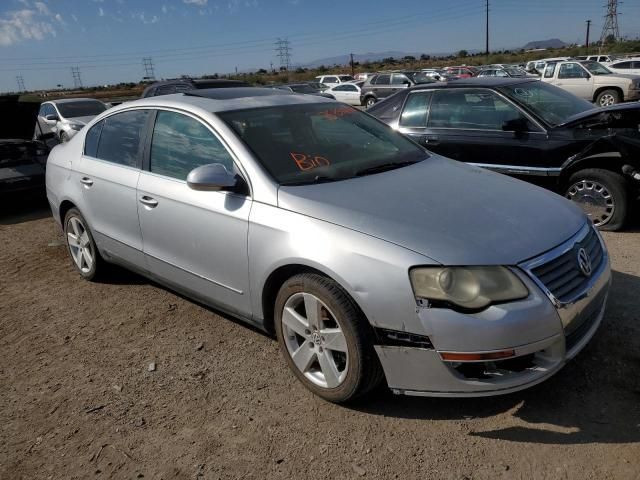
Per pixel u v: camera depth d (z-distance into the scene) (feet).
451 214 9.11
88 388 10.59
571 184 18.45
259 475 8.13
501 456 8.14
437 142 21.33
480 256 8.09
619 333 11.13
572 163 18.17
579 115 19.30
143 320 13.30
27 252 19.40
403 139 13.46
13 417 9.86
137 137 13.15
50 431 9.41
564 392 9.48
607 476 7.64
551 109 20.39
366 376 8.79
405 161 12.00
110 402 10.09
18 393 10.61
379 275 8.29
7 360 11.89
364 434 8.80
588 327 9.26
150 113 13.00
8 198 25.20
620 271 14.32
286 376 10.54
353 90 88.79
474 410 9.20
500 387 8.16
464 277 7.95
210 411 9.64
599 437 8.39
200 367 11.06
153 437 9.07
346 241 8.70
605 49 190.70
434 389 8.32
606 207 17.79
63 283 16.06
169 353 11.69
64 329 13.15
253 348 11.66
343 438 8.75
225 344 11.91
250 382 10.43
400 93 23.32
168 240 11.95
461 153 20.88
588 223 10.14
